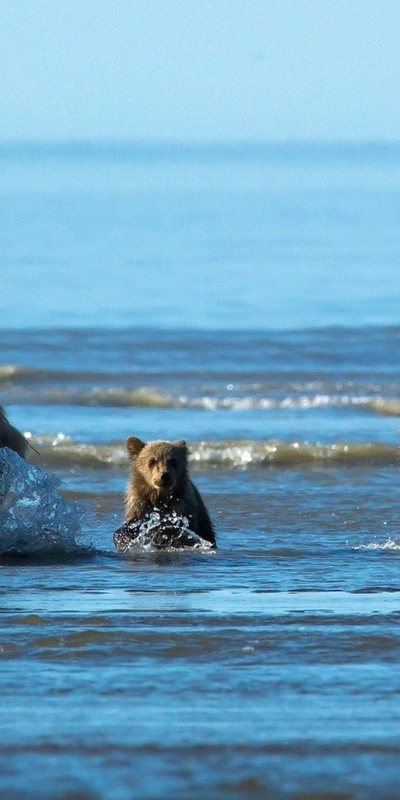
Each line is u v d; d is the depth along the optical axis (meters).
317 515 43.69
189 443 56.09
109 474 51.84
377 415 67.06
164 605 29.17
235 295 124.44
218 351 89.38
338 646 25.17
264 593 30.81
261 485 49.62
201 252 172.75
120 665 23.77
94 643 25.36
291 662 23.98
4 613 28.25
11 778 17.41
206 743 18.95
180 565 34.91
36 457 54.34
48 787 17.05
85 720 20.17
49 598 30.16
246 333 95.81
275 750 18.62
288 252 172.38
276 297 122.94
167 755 18.41
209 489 48.72
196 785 17.19
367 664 23.83
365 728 19.70
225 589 31.38
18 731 19.58
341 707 20.97
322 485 49.62
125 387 75.25
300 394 73.75
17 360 85.81
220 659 24.20
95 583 32.19
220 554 36.78
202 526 39.72
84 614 28.08
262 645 25.23
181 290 128.38
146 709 20.86
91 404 70.00
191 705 21.09
